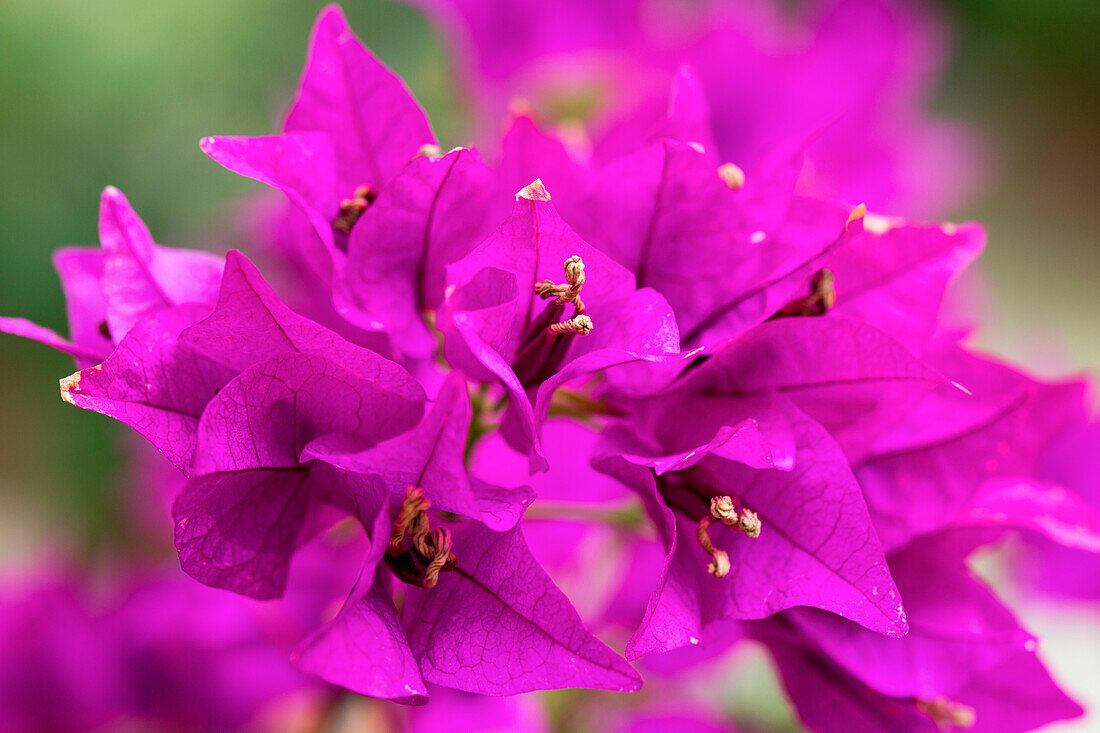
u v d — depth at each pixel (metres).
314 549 0.39
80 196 0.81
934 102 1.28
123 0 0.82
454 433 0.31
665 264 0.34
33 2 0.81
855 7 0.47
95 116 0.81
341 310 0.33
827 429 0.33
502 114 0.47
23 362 0.89
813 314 0.34
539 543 0.42
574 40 0.46
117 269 0.33
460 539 0.32
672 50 0.46
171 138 0.79
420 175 0.33
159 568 0.44
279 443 0.32
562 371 0.32
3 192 0.81
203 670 0.42
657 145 0.33
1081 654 0.85
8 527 0.83
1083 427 0.41
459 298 0.32
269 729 0.42
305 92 0.34
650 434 0.34
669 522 0.32
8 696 0.41
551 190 0.35
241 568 0.32
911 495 0.34
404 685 0.31
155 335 0.32
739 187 0.35
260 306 0.31
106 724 0.42
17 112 0.81
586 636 0.31
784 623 0.34
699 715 0.43
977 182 0.63
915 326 0.34
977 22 1.33
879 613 0.32
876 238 0.34
